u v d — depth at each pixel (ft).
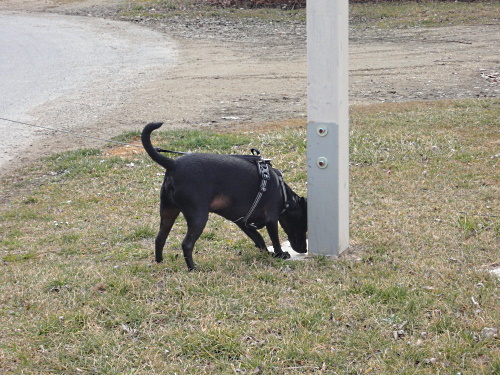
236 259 23.72
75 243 26.94
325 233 23.63
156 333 17.97
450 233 25.72
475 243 24.54
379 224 27.09
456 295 19.52
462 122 44.27
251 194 22.21
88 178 37.42
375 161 37.24
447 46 80.02
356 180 34.06
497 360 15.90
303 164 37.14
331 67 22.15
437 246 24.45
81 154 42.27
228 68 74.23
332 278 21.36
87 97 63.46
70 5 129.90
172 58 82.07
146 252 25.16
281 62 76.23
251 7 113.09
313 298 19.84
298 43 87.86
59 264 24.06
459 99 53.36
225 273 22.08
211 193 21.63
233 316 18.85
